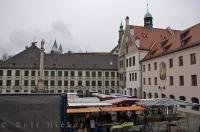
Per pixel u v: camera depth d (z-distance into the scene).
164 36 62.78
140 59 57.03
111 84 79.62
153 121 28.09
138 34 61.41
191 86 37.44
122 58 68.75
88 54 83.62
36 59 77.38
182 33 44.09
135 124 25.47
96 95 41.47
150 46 58.41
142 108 24.80
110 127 22.86
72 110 22.61
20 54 78.25
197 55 36.06
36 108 11.95
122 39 69.00
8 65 74.19
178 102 24.19
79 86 77.75
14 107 11.75
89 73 78.81
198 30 40.88
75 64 79.00
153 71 50.56
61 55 81.19
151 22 65.31
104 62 81.38
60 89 76.94
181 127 26.33
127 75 64.75
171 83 43.75
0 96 11.69
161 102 23.94
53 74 76.94
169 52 43.72
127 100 29.97
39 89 57.44
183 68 39.78
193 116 34.75
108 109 23.50
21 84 74.50
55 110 12.12
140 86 56.50
